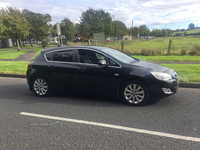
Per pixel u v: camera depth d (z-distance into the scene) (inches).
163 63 438.3
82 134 126.2
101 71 187.0
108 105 185.8
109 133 126.9
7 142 118.0
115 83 183.3
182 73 313.0
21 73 359.9
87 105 187.2
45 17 1387.8
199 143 112.3
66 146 111.7
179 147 108.3
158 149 106.7
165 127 134.3
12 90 257.0
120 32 2121.1
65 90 209.9
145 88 174.4
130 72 177.0
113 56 190.2
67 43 1163.3
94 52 196.5
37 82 222.4
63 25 2273.6
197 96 211.5
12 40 2220.7
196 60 470.9
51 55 217.0
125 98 183.6
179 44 1067.9
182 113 161.2
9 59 633.0
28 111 173.0
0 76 365.1
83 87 198.8
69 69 201.2
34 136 125.0
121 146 110.3
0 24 1045.8
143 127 135.0
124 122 144.3
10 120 152.3
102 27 1598.2
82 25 1688.0
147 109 172.2
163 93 171.6
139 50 655.8
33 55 770.2
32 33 1429.6
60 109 177.0
